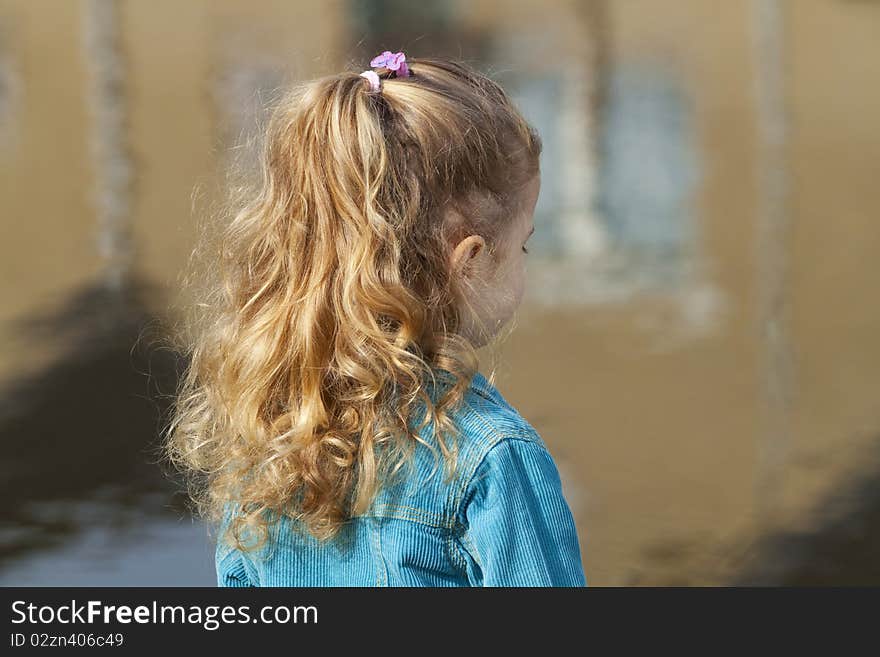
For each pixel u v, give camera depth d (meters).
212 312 6.57
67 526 17.73
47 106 48.81
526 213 5.96
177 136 44.22
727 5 80.25
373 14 74.50
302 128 5.70
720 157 45.00
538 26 74.31
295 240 5.64
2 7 68.94
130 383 23.38
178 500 18.84
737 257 33.69
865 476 19.98
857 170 42.91
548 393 24.08
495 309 5.85
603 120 51.06
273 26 68.56
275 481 5.54
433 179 5.55
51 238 33.16
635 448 21.38
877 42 68.31
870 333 27.64
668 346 27.02
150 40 62.75
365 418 5.36
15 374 23.84
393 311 5.38
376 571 5.41
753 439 21.70
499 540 5.17
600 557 17.33
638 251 34.44
